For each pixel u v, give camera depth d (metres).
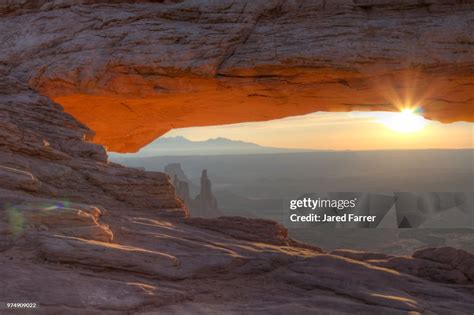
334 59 18.72
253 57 19.38
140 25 20.67
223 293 10.82
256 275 12.26
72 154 17.33
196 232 14.87
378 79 19.16
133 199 16.80
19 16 22.89
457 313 10.91
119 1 22.06
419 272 14.33
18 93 20.00
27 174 13.78
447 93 19.72
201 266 11.55
